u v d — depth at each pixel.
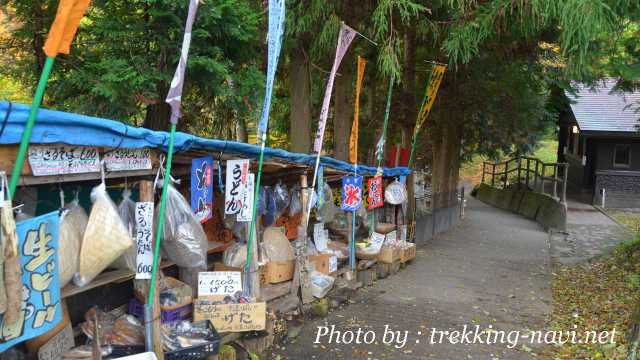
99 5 5.98
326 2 8.20
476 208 23.89
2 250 2.69
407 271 10.23
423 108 11.67
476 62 12.62
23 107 2.87
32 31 6.13
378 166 9.84
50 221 3.09
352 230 8.51
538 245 14.02
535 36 10.03
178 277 5.83
